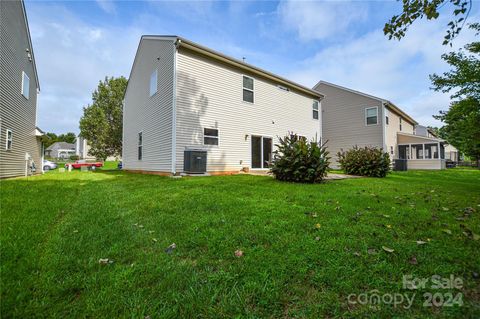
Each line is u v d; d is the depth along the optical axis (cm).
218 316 133
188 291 153
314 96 1403
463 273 174
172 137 826
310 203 382
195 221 290
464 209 364
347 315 133
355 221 291
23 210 341
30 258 190
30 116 1141
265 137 1124
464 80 763
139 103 1164
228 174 884
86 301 141
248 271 176
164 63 911
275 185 568
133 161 1241
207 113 913
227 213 322
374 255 199
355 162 970
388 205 381
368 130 1608
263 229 260
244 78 1051
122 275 169
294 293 152
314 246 216
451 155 3278
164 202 389
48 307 135
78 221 296
